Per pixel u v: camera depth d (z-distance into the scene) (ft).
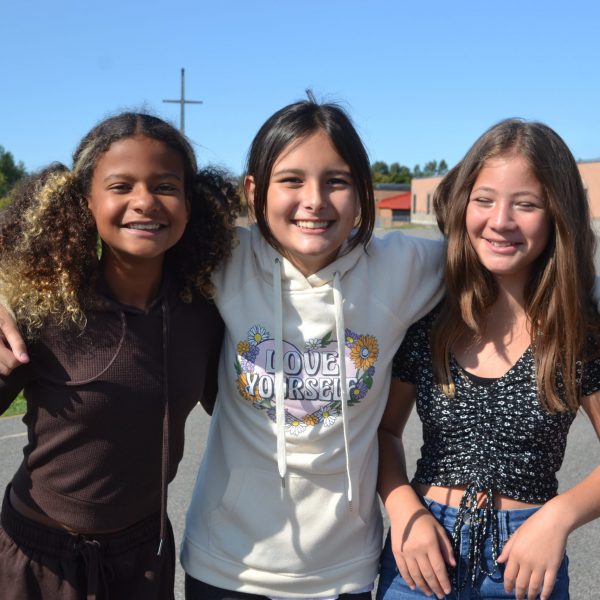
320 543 6.66
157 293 6.50
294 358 6.62
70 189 6.13
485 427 6.36
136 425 6.23
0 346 5.88
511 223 6.22
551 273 6.31
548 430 6.27
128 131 6.01
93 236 6.23
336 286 6.55
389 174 320.50
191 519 7.16
